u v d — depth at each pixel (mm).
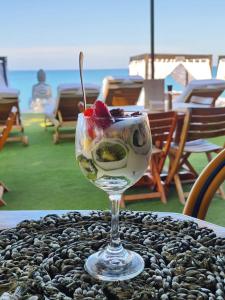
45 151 5324
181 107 3992
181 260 826
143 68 8320
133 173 806
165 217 1078
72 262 834
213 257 832
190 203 1291
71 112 5766
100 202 3367
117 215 869
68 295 729
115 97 6156
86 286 750
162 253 865
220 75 7969
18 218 1113
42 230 1000
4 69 7633
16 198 3525
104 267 805
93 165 794
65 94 5516
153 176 3559
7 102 5492
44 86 9062
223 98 6758
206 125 3340
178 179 3504
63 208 3246
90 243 918
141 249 887
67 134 6078
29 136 6289
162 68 8180
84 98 931
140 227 1003
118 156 779
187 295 709
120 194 861
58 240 937
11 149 5461
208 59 8438
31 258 854
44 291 733
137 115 831
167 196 3570
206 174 1285
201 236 939
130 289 737
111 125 772
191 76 8445
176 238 933
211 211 3137
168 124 3326
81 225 1028
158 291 727
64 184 3900
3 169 4492
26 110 9195
